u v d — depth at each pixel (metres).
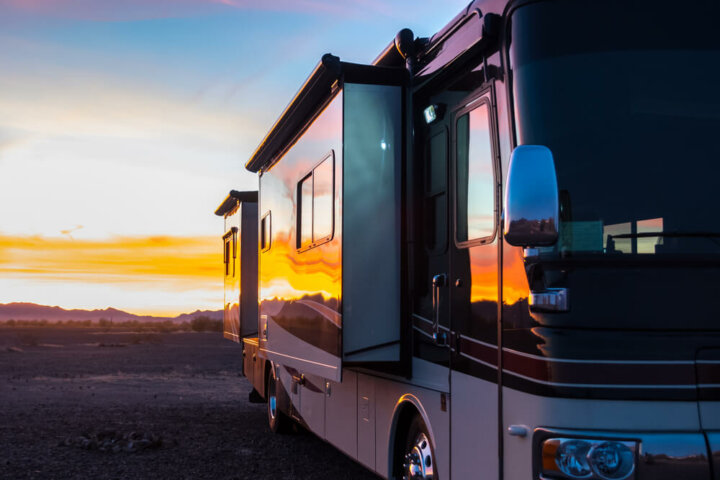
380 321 5.77
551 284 3.70
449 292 4.90
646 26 3.92
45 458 8.63
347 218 5.80
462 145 4.82
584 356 3.59
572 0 3.98
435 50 5.37
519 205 3.51
